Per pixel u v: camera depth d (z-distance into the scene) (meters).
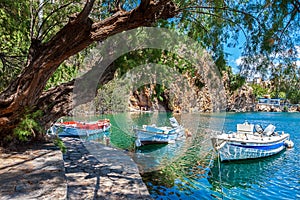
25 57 6.84
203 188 6.72
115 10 4.02
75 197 3.99
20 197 2.65
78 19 3.60
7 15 5.95
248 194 6.76
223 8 3.98
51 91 6.29
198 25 4.77
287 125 23.98
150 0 3.57
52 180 3.22
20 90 4.23
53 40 3.97
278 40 3.34
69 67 7.69
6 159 4.35
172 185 6.52
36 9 6.70
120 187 4.54
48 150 5.21
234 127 20.67
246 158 10.20
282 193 6.91
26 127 4.98
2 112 4.39
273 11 3.31
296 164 10.12
